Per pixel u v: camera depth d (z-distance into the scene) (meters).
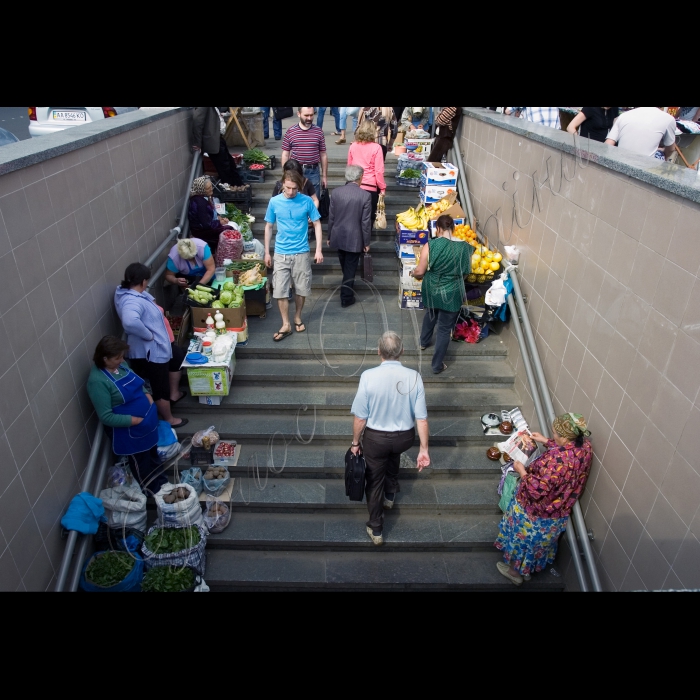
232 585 4.06
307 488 4.58
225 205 6.94
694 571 2.70
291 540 4.23
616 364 3.43
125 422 3.94
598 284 3.66
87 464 4.00
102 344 3.79
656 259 3.04
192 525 4.07
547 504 3.71
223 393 4.91
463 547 4.29
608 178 3.53
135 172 5.02
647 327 3.12
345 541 4.24
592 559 3.68
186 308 5.67
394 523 4.42
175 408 5.05
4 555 2.97
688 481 2.75
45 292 3.42
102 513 3.84
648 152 4.30
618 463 3.41
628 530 3.29
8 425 3.02
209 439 4.58
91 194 4.09
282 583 4.03
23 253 3.18
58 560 3.58
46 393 3.44
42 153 3.32
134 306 4.28
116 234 4.57
